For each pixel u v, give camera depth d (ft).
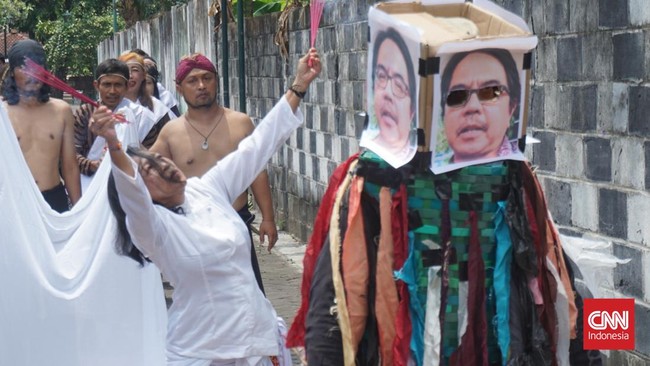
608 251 16.62
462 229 11.02
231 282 14.34
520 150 11.13
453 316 11.09
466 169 10.99
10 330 16.74
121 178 13.03
